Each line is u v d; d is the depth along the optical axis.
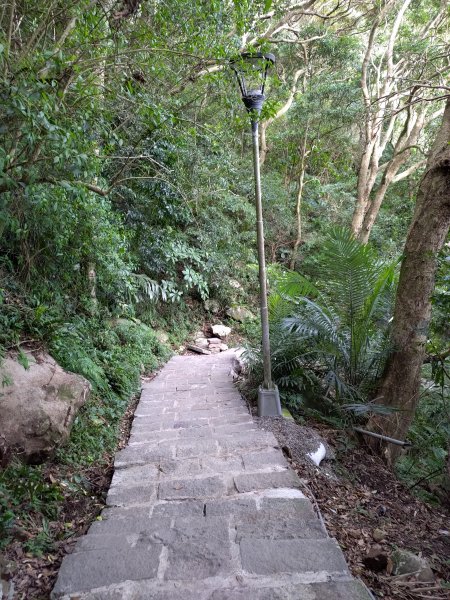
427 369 6.30
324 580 1.78
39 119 2.38
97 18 3.28
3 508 2.30
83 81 3.00
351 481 3.38
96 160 3.53
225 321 10.52
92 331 5.57
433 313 4.52
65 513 2.56
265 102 4.08
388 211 14.09
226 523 2.25
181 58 4.52
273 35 8.72
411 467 4.52
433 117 11.21
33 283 4.54
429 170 4.29
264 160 13.73
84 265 5.72
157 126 4.11
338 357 4.65
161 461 3.12
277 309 5.16
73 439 3.35
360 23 12.32
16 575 1.94
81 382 3.53
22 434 2.80
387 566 2.12
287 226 12.66
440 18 10.68
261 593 1.70
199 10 4.00
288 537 2.11
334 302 4.71
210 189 8.63
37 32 2.87
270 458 3.07
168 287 8.37
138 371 5.96
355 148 13.88
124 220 7.12
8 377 2.93
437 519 3.16
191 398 4.91
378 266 4.70
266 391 4.10
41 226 4.23
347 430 4.29
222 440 3.42
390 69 10.60
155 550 2.02
